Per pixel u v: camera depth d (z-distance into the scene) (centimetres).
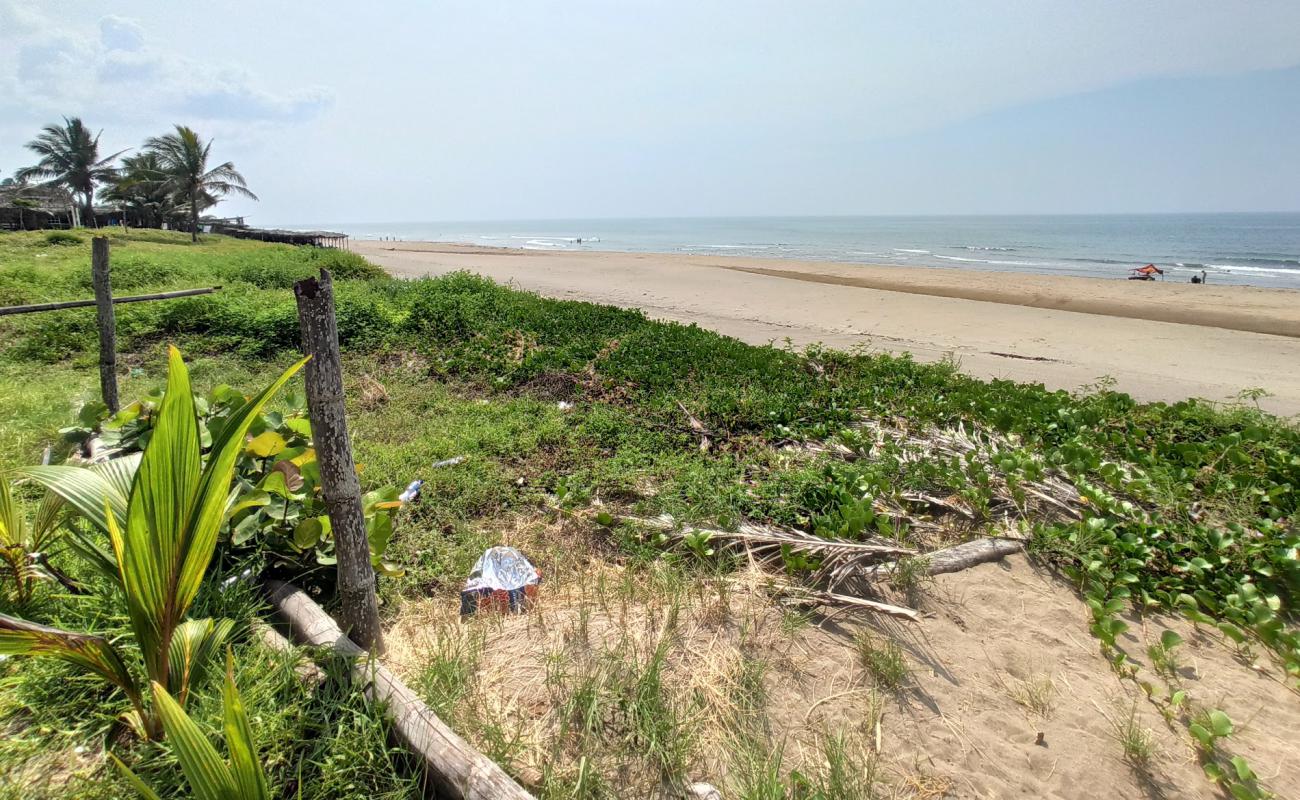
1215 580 391
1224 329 1476
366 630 297
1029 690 313
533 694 289
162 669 231
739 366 851
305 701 253
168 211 4747
